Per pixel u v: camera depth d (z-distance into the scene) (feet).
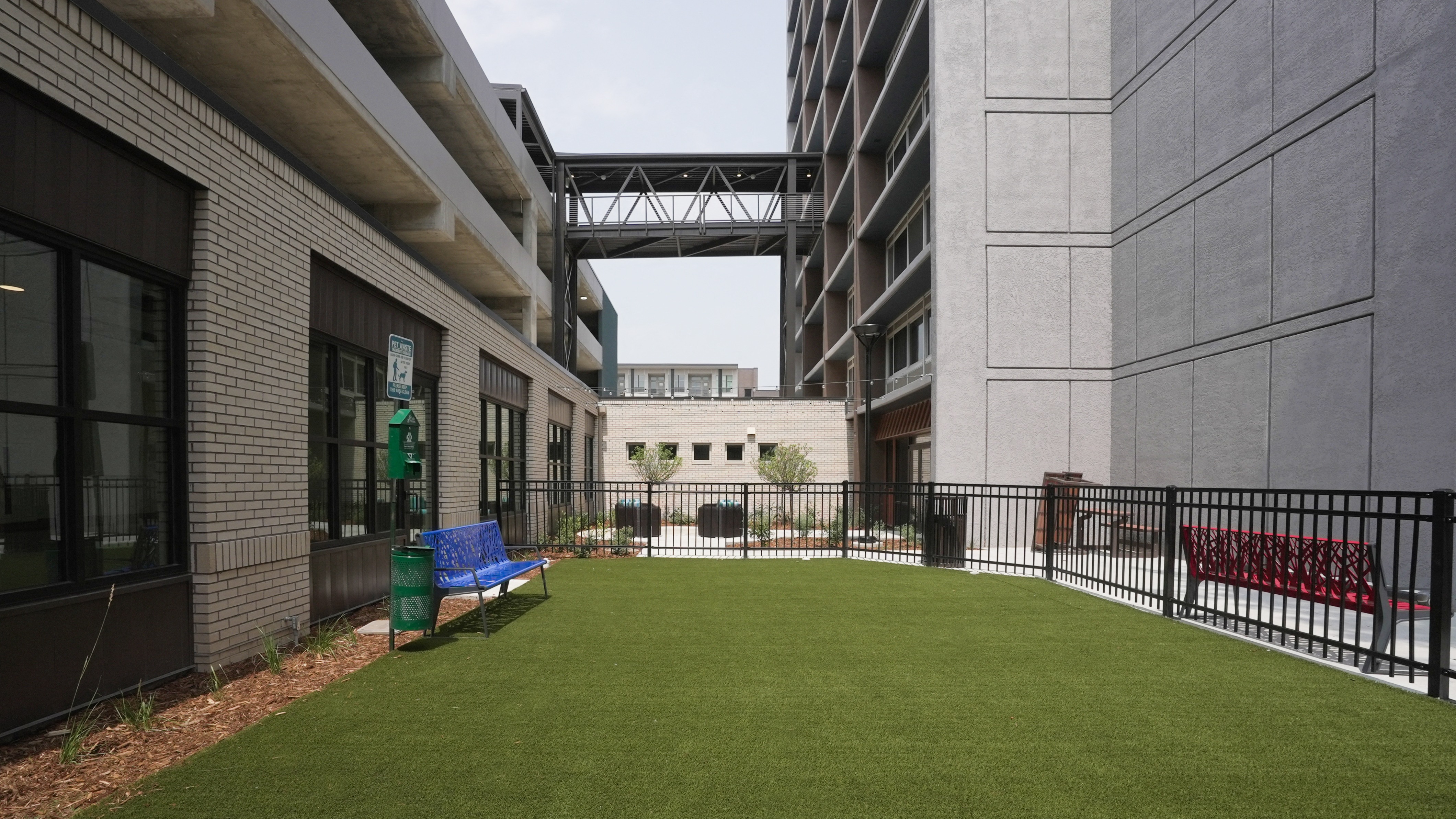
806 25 122.83
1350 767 13.24
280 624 21.75
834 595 31.32
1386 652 20.29
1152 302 48.01
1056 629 24.70
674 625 25.17
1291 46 36.11
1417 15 29.25
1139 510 38.52
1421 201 28.99
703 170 103.30
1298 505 35.17
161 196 17.66
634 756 13.57
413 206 46.01
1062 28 53.93
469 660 20.43
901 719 15.69
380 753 13.64
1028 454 52.65
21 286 14.21
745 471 88.38
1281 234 36.73
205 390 18.60
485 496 44.11
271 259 21.43
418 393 34.19
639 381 199.11
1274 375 37.11
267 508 21.08
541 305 80.94
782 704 16.65
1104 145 53.62
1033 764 13.32
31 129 14.17
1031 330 53.11
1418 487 29.01
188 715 15.69
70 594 15.21
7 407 13.84
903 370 77.92
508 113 77.46
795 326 104.83
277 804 11.60
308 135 36.45
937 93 53.83
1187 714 16.07
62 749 13.43
